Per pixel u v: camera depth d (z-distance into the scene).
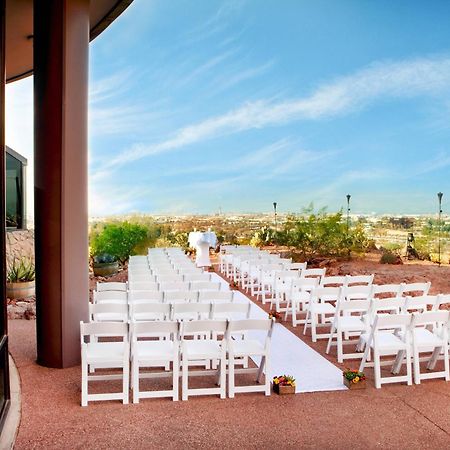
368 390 5.84
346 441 4.57
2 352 4.98
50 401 5.44
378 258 16.67
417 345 6.09
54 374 6.38
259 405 5.36
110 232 17.94
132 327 5.35
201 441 4.53
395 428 4.84
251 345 5.88
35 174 6.79
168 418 5.00
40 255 6.73
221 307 6.40
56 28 6.56
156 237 19.59
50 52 6.61
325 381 6.12
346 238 17.17
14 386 5.92
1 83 4.96
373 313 7.00
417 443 4.55
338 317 6.89
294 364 6.78
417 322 6.03
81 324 5.23
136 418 5.00
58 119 6.61
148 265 11.21
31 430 4.73
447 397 5.63
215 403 5.40
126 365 5.33
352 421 4.99
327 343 7.84
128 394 5.40
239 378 6.23
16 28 8.91
